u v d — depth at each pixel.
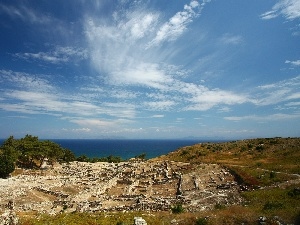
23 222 36.38
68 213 43.53
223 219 31.42
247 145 98.56
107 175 83.19
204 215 34.44
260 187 51.59
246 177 58.72
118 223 34.25
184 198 50.47
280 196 42.12
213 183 60.44
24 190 60.66
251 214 32.16
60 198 56.47
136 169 87.25
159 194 58.97
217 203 45.31
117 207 46.78
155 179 71.12
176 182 67.12
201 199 48.78
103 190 65.75
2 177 75.62
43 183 69.81
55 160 115.94
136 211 43.91
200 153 96.56
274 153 83.62
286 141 94.50
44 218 38.94
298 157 73.62
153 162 94.56
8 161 76.38
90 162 124.56
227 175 65.88
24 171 87.00
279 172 59.19
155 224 32.62
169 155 103.69
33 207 49.31
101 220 36.34
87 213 42.94
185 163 85.94
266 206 36.66
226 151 96.19
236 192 51.06
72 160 129.38
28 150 96.31
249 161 78.81
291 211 32.66
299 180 51.62
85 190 60.38
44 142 102.56
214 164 77.38
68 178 77.75
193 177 67.12
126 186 69.12
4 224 35.75
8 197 54.75
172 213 40.50
